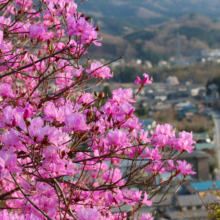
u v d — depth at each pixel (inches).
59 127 104.2
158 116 3085.6
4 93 130.0
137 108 3149.6
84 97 136.2
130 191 116.2
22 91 153.6
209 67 5324.8
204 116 3110.2
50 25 152.9
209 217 155.5
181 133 119.8
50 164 91.4
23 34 145.6
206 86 4133.9
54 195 101.7
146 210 974.4
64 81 152.1
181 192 1075.3
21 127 87.1
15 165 81.7
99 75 127.2
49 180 94.9
